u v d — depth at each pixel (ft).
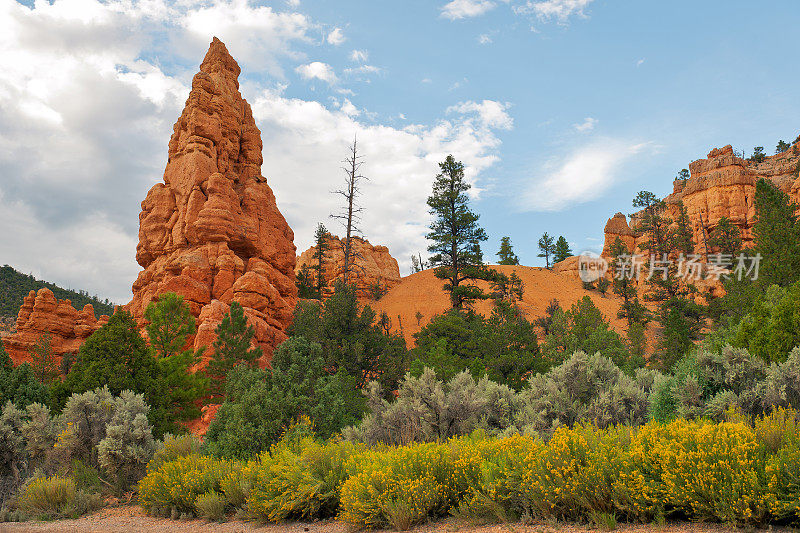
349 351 92.84
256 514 31.83
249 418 47.01
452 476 27.63
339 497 31.12
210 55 205.57
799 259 139.23
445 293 268.82
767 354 54.13
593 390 40.32
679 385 34.45
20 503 39.93
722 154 387.75
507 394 44.91
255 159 199.00
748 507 18.45
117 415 47.26
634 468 22.34
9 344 147.54
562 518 22.65
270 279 165.68
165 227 167.32
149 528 32.63
